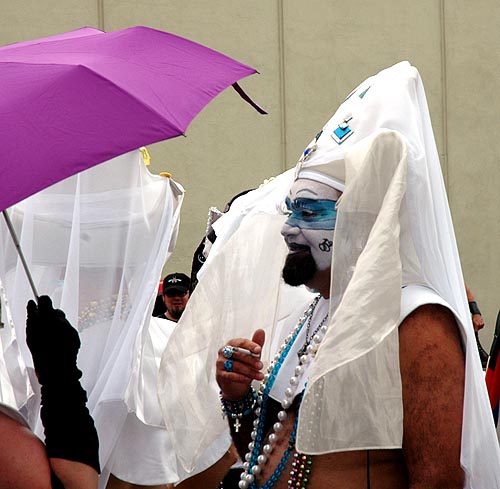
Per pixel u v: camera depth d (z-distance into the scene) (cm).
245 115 1251
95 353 494
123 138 307
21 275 495
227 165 1241
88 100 314
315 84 1273
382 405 331
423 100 386
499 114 1337
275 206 449
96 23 1210
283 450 372
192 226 1222
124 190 507
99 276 502
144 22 1226
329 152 377
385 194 356
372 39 1294
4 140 302
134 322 496
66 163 300
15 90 314
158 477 508
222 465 530
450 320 350
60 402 343
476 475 333
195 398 432
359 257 346
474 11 1332
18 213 498
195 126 1233
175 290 745
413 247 357
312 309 400
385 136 359
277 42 1265
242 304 437
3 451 331
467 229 1318
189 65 350
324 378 334
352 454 351
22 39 1191
